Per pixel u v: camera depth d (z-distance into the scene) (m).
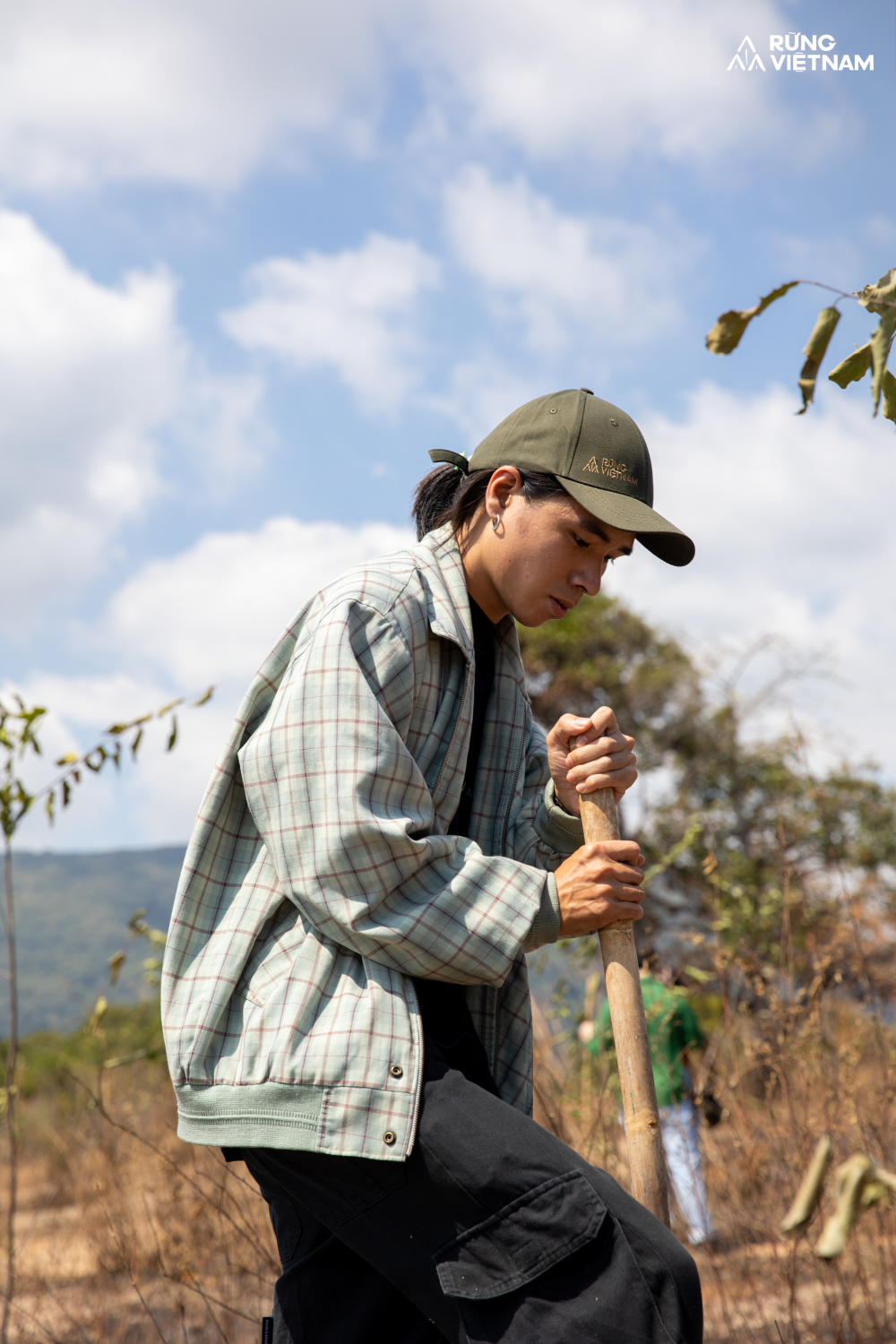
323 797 1.55
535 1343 1.39
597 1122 2.93
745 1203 3.12
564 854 1.95
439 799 1.74
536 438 1.84
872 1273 2.78
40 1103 5.11
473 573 1.90
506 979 1.84
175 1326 3.12
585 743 1.80
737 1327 2.71
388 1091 1.47
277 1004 1.55
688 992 3.66
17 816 3.25
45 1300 3.55
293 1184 1.58
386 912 1.54
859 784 8.48
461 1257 1.46
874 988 3.46
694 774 10.98
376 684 1.65
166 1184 3.61
